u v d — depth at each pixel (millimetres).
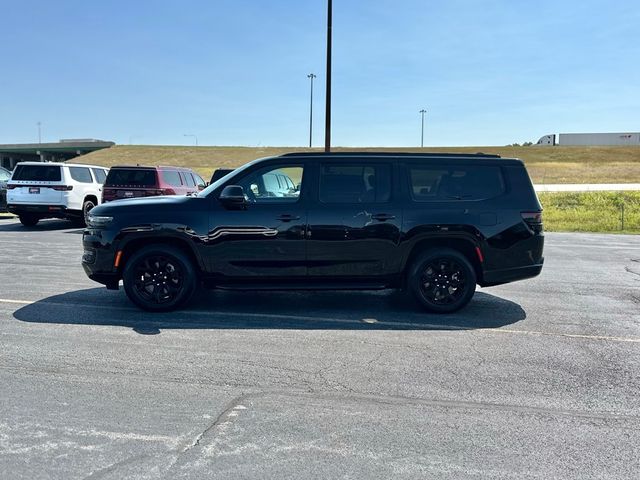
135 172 14500
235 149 103188
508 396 4164
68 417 3719
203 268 6391
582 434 3570
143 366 4707
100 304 6895
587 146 94500
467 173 6578
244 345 5305
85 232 6633
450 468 3125
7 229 16094
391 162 6508
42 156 110375
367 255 6398
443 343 5445
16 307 6711
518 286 8570
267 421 3691
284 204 6375
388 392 4207
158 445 3350
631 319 6512
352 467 3121
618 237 16344
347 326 6020
